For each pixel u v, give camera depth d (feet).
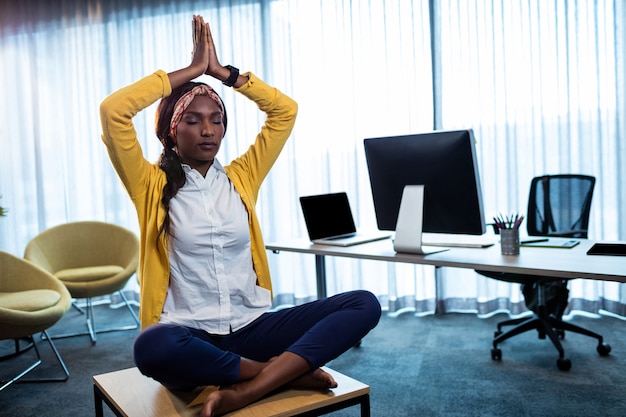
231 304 5.89
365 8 14.58
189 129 5.84
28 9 16.76
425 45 14.20
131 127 5.65
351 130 14.82
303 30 15.02
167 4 16.06
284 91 15.21
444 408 8.86
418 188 7.69
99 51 16.60
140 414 5.04
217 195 6.01
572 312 13.76
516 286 13.79
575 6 13.16
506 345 11.69
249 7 15.42
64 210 17.08
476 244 7.92
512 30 13.56
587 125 13.32
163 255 5.74
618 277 5.75
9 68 17.01
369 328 5.59
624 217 13.10
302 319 5.80
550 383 9.61
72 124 16.70
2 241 17.16
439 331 12.92
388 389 9.71
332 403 5.19
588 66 13.16
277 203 15.43
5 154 17.13
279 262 15.58
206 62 6.12
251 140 15.60
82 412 9.32
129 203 16.66
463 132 7.30
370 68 14.61
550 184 12.00
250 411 4.94
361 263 14.98
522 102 13.61
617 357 10.70
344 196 9.83
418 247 7.52
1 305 10.01
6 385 10.34
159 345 4.86
